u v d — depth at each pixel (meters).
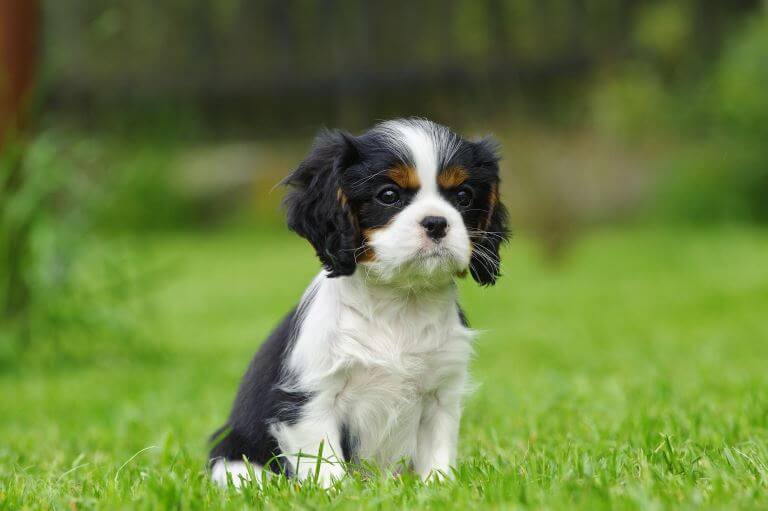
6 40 8.62
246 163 25.05
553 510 3.00
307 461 3.74
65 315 8.66
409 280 3.81
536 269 16.12
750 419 4.73
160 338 10.46
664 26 20.83
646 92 20.12
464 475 3.62
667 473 3.55
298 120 24.47
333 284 3.94
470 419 5.34
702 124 20.14
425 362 3.92
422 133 3.95
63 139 9.49
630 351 8.35
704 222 19.97
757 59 19.17
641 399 5.65
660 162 20.23
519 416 5.28
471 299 12.91
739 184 20.08
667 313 11.05
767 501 3.05
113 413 6.20
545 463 3.75
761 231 19.27
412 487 3.47
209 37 24.09
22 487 3.79
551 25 22.00
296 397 3.83
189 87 24.00
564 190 17.28
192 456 4.57
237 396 4.22
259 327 11.41
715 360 7.46
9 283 8.59
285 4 23.64
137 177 22.38
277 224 23.94
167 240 22.11
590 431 4.69
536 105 21.05
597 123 19.94
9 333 8.61
